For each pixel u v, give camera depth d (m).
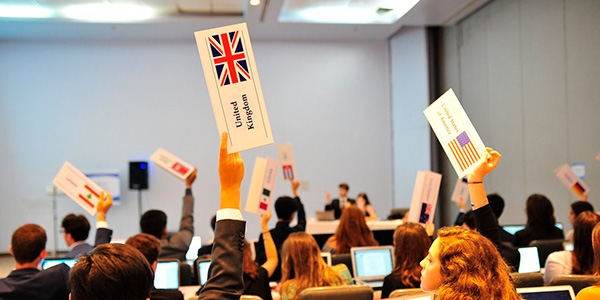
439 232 1.38
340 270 3.30
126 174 10.59
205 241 10.66
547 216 4.65
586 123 6.45
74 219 3.87
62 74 10.52
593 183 6.34
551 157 7.15
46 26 9.38
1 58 10.39
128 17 9.05
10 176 10.35
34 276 2.56
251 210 4.61
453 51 9.95
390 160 11.39
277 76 11.09
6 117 10.38
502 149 8.42
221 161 1.19
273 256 3.73
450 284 1.26
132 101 10.68
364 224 4.63
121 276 1.10
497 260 1.29
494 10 8.48
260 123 1.38
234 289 1.11
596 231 2.25
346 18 9.56
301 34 10.54
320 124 11.17
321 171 11.12
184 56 10.84
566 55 6.80
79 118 10.53
